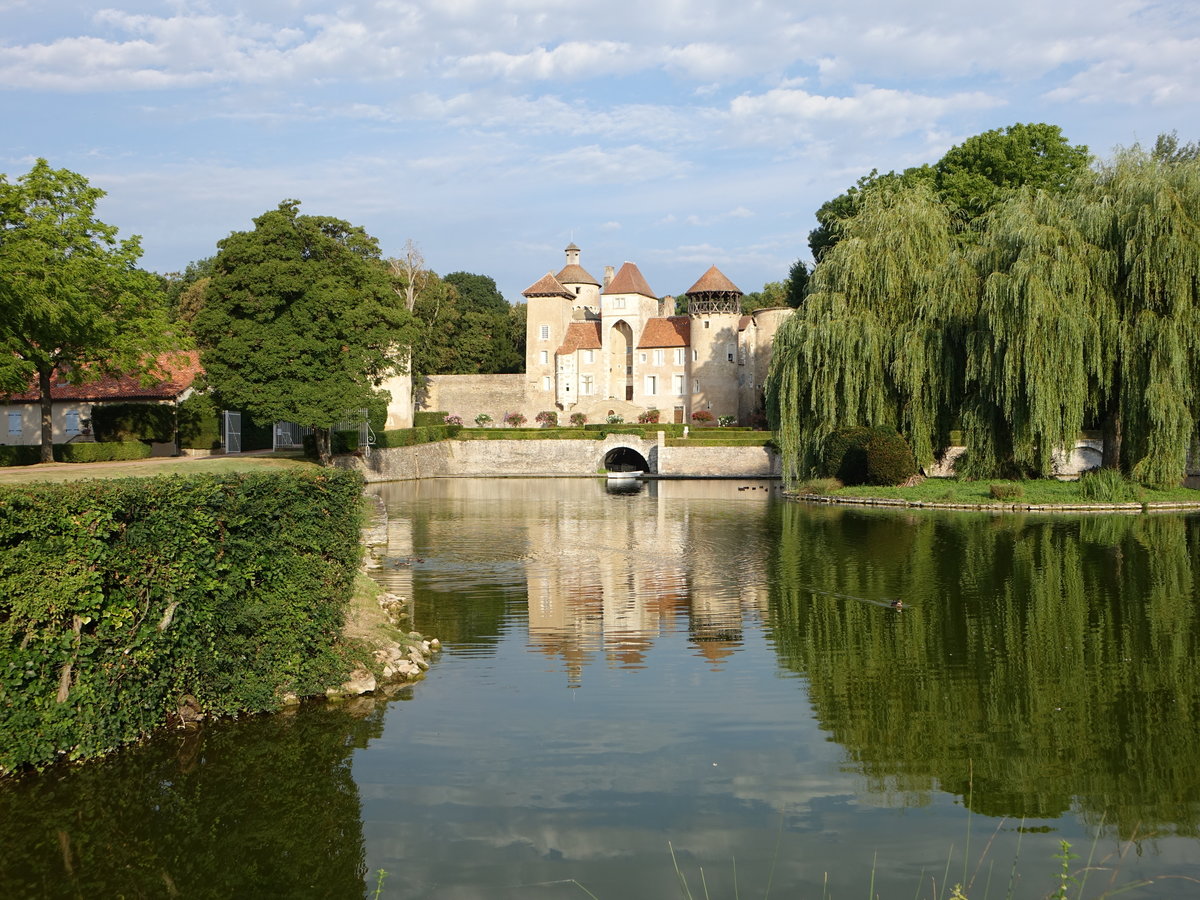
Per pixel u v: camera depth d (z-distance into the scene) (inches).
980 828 397.4
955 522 1417.3
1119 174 1578.5
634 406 3454.7
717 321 3484.3
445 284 3934.5
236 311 1860.2
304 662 552.7
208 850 379.6
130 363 1595.7
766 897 344.8
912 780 444.8
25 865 368.2
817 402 1845.5
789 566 1033.5
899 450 1766.7
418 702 554.3
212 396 2006.6
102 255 1576.0
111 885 354.0
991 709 540.4
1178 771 450.3
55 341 1453.0
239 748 478.3
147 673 462.9
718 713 538.0
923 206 1803.6
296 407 1855.3
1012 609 792.3
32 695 422.6
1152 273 1471.5
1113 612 773.3
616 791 433.4
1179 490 1637.6
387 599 824.3
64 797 418.6
